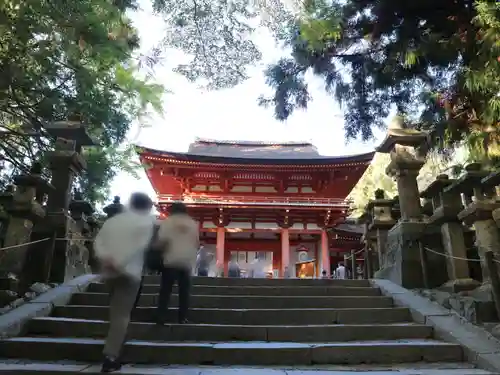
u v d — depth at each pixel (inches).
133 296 153.1
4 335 182.4
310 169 1121.4
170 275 203.0
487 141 304.8
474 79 278.5
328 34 355.3
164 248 203.9
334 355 175.3
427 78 390.3
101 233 155.8
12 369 141.8
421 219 291.1
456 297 221.8
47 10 233.3
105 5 259.6
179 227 207.8
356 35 390.0
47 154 299.7
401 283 275.3
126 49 270.7
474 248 271.1
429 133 387.5
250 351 172.7
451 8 336.8
